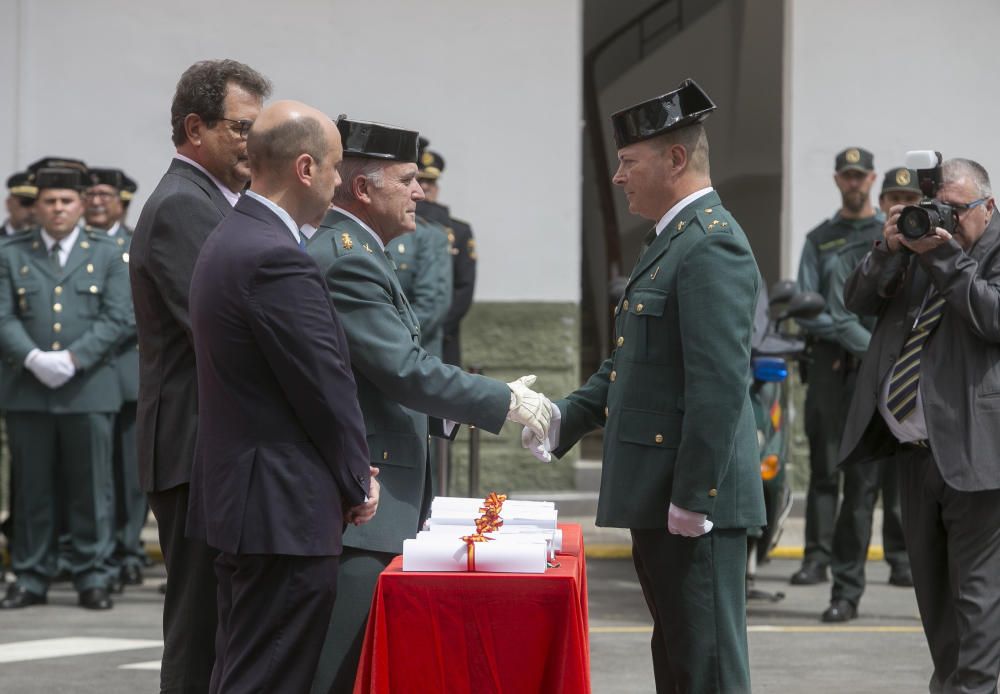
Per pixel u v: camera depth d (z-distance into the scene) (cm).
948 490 1351
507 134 2956
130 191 2583
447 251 2341
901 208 1331
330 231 1138
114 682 1619
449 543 1016
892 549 2347
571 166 2961
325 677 1100
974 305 1310
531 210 2962
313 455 1014
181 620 1160
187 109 1179
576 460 2983
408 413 1148
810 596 2225
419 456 1152
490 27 2950
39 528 2167
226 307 998
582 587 1098
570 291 2967
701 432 1070
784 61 2983
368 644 1009
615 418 1131
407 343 1123
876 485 2020
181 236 1143
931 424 1344
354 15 2938
